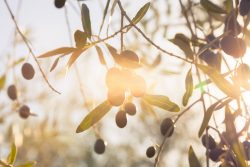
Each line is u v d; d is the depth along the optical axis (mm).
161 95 817
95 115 800
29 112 1063
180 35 878
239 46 790
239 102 769
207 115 776
